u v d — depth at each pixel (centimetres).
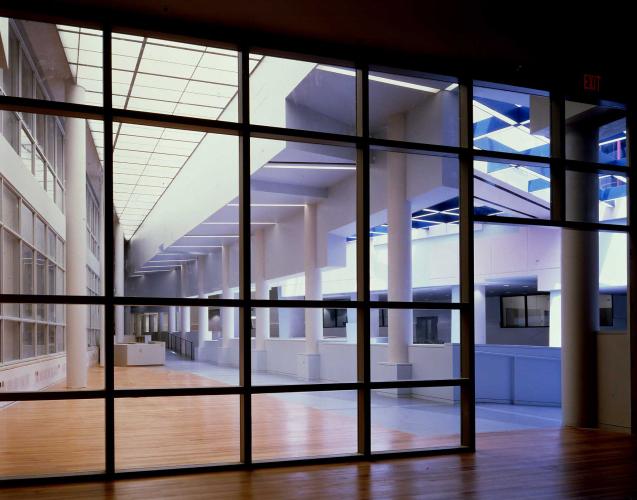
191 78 1584
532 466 645
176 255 3772
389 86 1242
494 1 706
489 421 1048
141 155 2372
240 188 654
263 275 2634
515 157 775
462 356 739
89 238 2962
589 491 543
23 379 1373
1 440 838
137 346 3092
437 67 735
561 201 819
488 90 1023
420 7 680
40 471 646
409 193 1378
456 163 1288
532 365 1305
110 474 582
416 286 2720
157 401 1331
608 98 830
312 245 2069
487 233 2336
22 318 1377
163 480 580
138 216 3700
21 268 1340
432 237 2638
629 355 873
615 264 1933
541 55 770
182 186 2578
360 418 688
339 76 1254
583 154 949
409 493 534
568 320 938
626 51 802
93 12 589
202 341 3622
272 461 640
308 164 1639
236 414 1110
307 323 2055
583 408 920
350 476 598
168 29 617
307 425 969
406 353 1416
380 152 1554
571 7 737
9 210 1262
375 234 2753
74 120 1661
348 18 661
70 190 1656
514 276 2212
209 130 646
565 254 948
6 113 1234
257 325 2609
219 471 618
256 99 1588
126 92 1662
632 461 673
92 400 1350
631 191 879
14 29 1310
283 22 644
